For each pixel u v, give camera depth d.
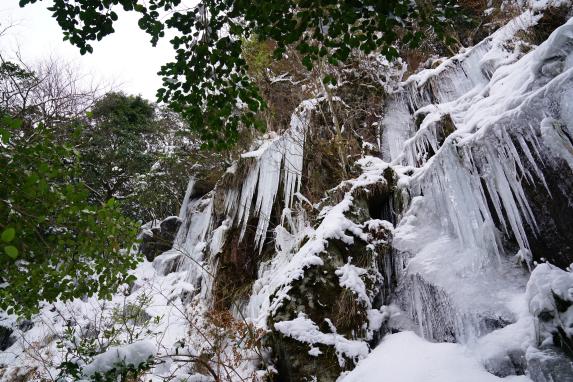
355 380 3.56
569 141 3.28
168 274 10.87
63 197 2.17
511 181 3.81
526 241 3.66
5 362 7.35
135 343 3.06
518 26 6.73
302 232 6.34
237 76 2.73
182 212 12.95
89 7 2.18
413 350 3.63
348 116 7.83
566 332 2.57
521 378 2.68
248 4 2.39
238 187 7.96
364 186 5.58
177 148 12.96
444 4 2.39
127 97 15.85
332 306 4.36
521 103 3.91
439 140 6.01
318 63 7.66
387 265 4.91
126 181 14.44
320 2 2.36
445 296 3.89
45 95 8.53
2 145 2.03
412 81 8.34
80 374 2.77
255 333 4.45
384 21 2.35
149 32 2.42
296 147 7.36
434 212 4.91
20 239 2.04
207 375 4.12
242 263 7.57
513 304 3.37
